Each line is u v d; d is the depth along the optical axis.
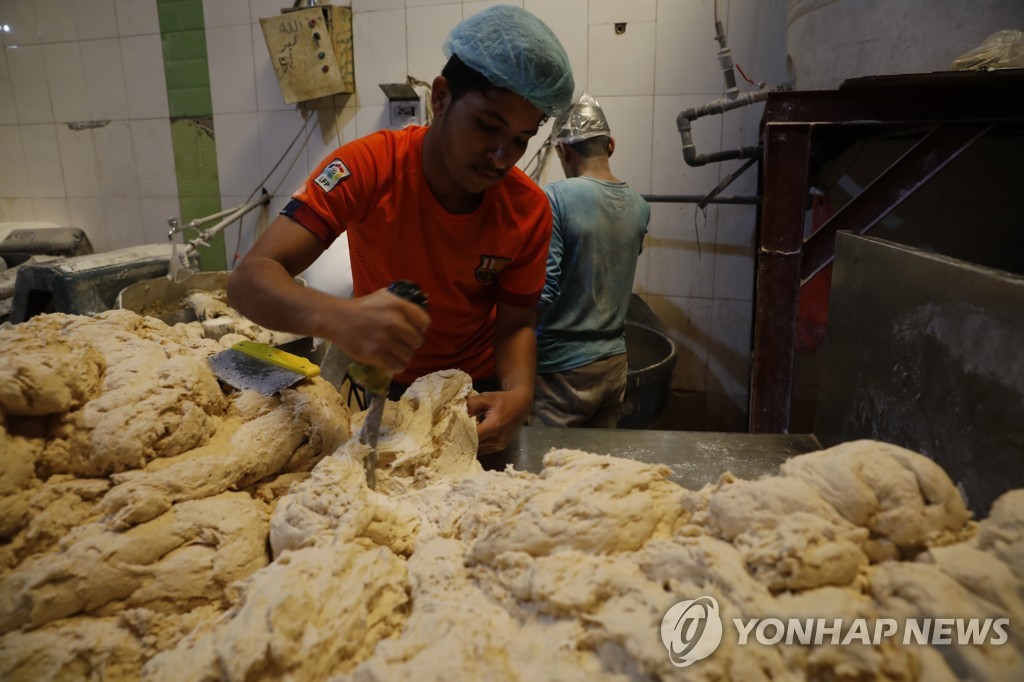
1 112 3.08
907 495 0.55
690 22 2.25
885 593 0.51
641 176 2.43
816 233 1.73
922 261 0.97
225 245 2.96
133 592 0.62
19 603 0.58
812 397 2.55
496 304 1.38
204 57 2.75
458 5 2.42
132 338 0.84
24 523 0.65
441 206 1.13
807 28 1.80
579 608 0.55
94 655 0.57
